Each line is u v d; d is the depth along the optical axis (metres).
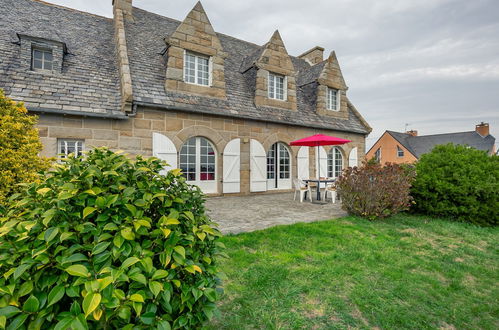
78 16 9.95
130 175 1.72
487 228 6.24
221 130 9.68
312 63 16.31
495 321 2.61
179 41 9.01
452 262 3.92
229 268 3.22
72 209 1.46
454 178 6.67
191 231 1.69
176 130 8.72
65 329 1.09
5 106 3.95
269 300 2.61
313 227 5.00
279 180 11.73
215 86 9.74
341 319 2.42
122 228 1.40
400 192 6.05
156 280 1.40
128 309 1.24
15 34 7.89
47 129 6.88
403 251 4.19
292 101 11.84
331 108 13.66
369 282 3.10
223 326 2.22
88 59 8.48
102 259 1.30
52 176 1.70
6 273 1.17
